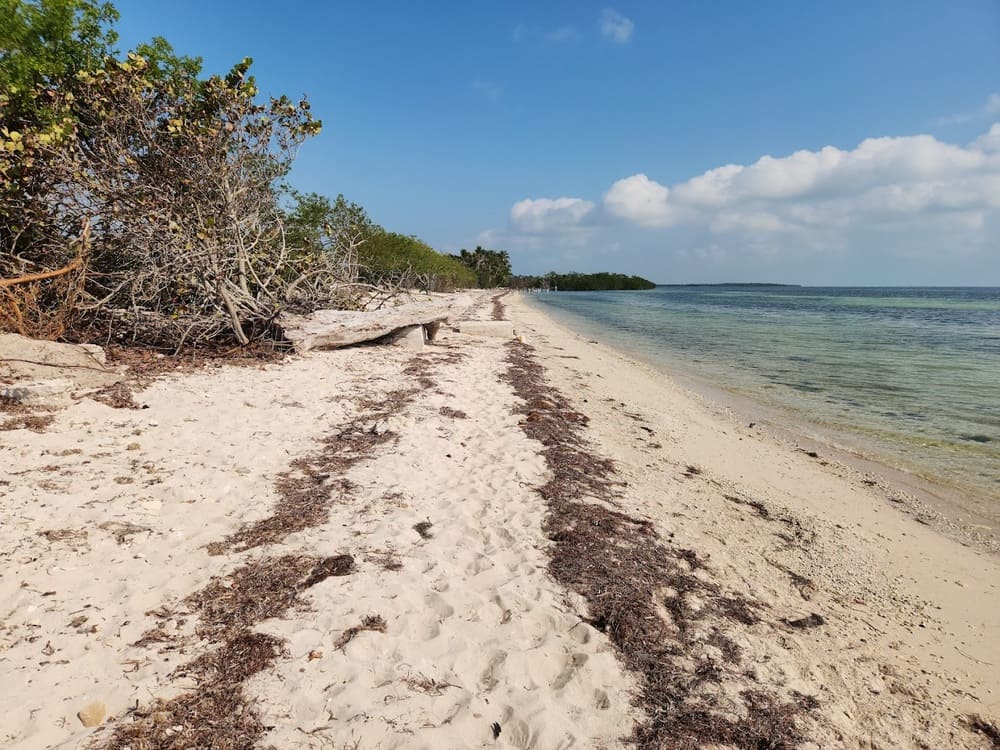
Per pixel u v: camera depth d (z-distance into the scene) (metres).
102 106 10.61
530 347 19.31
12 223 9.80
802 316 48.28
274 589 4.05
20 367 7.54
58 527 4.44
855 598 4.99
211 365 9.98
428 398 9.74
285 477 5.98
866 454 9.55
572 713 3.21
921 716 3.58
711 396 14.06
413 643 3.64
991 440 10.43
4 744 2.53
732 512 6.62
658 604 4.45
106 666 3.13
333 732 2.85
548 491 6.39
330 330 12.50
